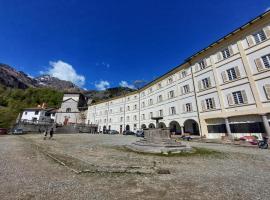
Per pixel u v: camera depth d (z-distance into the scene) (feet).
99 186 17.16
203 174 22.08
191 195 15.17
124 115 172.65
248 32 69.46
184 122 98.32
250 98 66.03
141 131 113.50
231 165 27.45
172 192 15.85
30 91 288.51
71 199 13.92
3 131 120.78
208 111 83.41
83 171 22.13
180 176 21.11
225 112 74.74
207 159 32.55
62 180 18.79
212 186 17.53
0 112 196.13
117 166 25.44
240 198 14.57
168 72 115.55
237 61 72.43
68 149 43.11
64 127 145.28
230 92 73.82
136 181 18.92
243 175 21.65
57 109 221.66
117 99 186.70
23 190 15.64
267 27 63.62
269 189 16.63
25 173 21.07
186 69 100.73
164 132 49.01
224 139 69.56
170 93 113.39
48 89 310.45
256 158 33.24
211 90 82.79
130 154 37.55
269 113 59.93
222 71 78.54
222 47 79.87
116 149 45.44
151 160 31.14
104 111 199.41
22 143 56.18
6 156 31.76
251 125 65.98
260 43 64.95
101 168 23.91
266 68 62.18
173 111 108.68
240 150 45.01
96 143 60.54
